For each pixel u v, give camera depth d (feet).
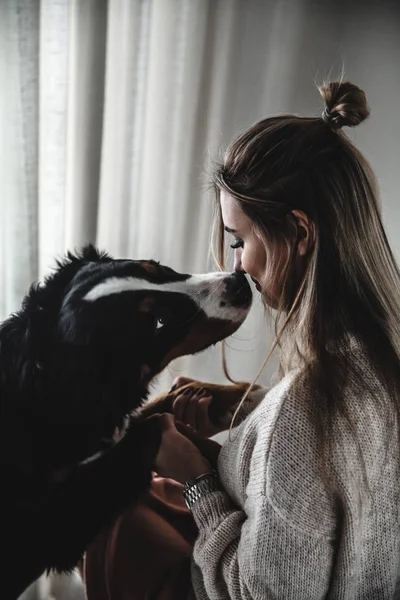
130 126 4.21
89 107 4.08
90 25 3.89
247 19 4.13
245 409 3.47
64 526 3.16
